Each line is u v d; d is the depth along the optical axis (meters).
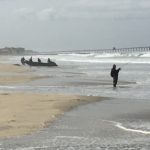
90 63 101.62
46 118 19.00
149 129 16.34
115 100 26.16
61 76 50.53
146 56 119.69
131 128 16.64
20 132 15.88
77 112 21.09
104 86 36.69
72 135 15.24
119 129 16.42
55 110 21.33
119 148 12.84
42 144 13.66
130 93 30.69
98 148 12.88
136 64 89.50
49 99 25.56
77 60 127.50
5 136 15.18
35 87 36.09
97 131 16.03
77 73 57.88
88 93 30.80
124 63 95.56
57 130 16.28
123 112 21.03
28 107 22.38
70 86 36.84
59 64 96.19
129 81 42.19
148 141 13.92
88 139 14.43
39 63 82.50
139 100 26.25
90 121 18.39
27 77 47.47
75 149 12.78
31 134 15.52
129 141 13.96
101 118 19.22
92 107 22.89
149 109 21.97
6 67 69.62
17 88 35.28
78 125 17.41
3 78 45.75
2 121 18.25
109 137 14.78
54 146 13.30
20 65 83.50
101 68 73.62
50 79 45.38
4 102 24.53
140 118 19.14
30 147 13.23
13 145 13.58
